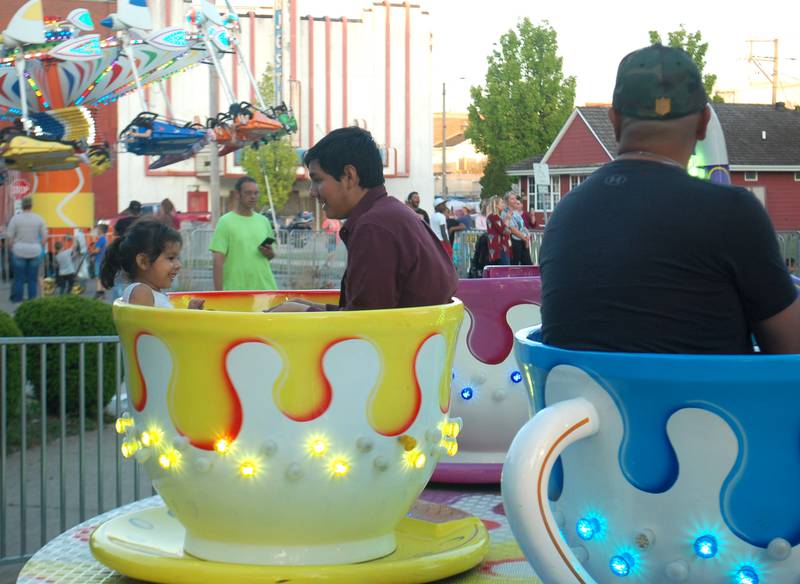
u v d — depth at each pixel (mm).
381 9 51531
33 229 18609
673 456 1449
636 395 1454
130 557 2293
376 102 52000
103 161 20703
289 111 20641
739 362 1394
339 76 51562
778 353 1717
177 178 49094
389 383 2266
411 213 2934
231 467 2232
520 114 56750
